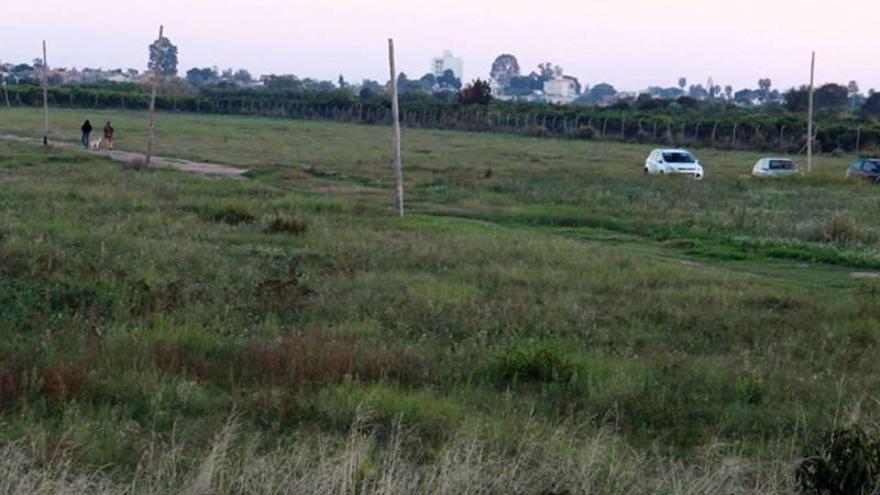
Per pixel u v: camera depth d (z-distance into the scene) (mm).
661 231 27766
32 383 9984
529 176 44781
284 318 14578
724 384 11648
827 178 45938
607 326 15047
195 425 9305
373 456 8609
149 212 25453
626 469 8469
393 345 12781
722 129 82500
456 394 10789
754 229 27641
